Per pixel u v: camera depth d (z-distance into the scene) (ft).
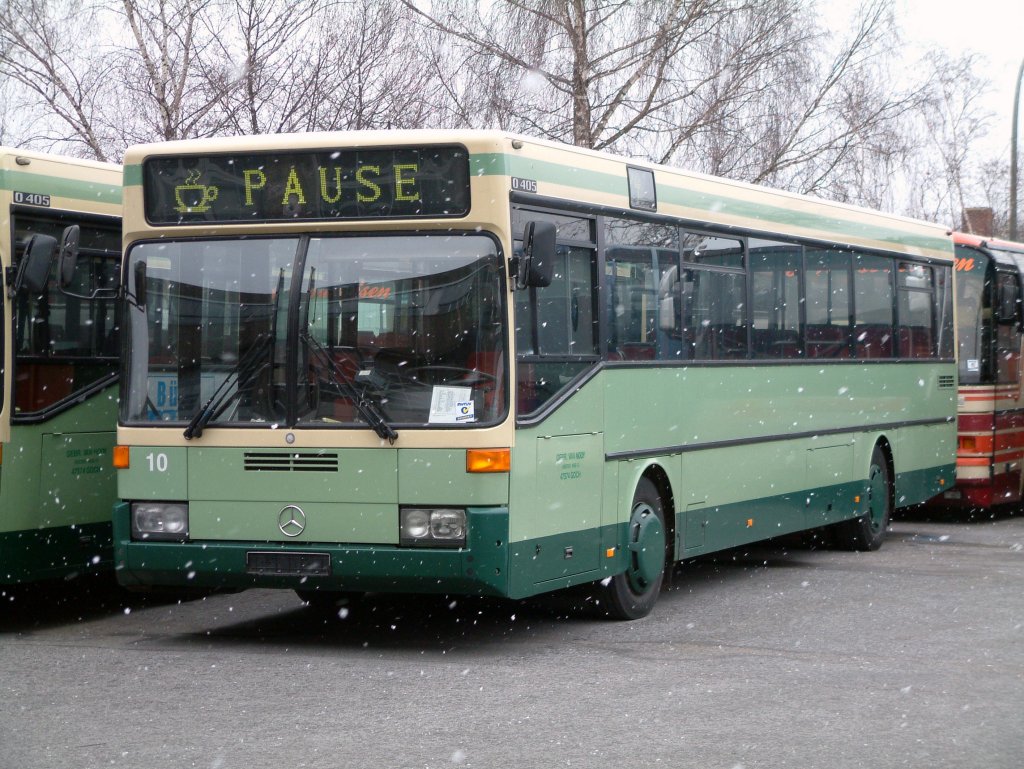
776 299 44.11
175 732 23.24
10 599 40.34
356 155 30.66
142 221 31.83
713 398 39.70
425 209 30.42
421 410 29.94
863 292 50.83
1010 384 64.59
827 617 36.06
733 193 41.70
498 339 30.04
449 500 29.66
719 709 25.17
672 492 37.45
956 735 23.31
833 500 48.16
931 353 57.26
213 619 36.37
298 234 31.04
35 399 34.45
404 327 30.30
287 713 24.70
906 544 54.70
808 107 81.92
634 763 21.40
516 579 30.07
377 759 21.50
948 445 59.00
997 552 51.78
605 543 34.01
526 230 29.94
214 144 31.35
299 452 30.30
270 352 30.76
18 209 34.06
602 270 34.27
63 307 35.47
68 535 35.42
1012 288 63.67
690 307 38.78
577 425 32.73
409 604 38.86
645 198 36.68
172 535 31.14
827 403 47.50
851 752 22.15
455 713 24.76
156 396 31.50
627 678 27.99
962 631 33.78
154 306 31.68
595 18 77.05
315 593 38.34
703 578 44.21
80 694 26.30
